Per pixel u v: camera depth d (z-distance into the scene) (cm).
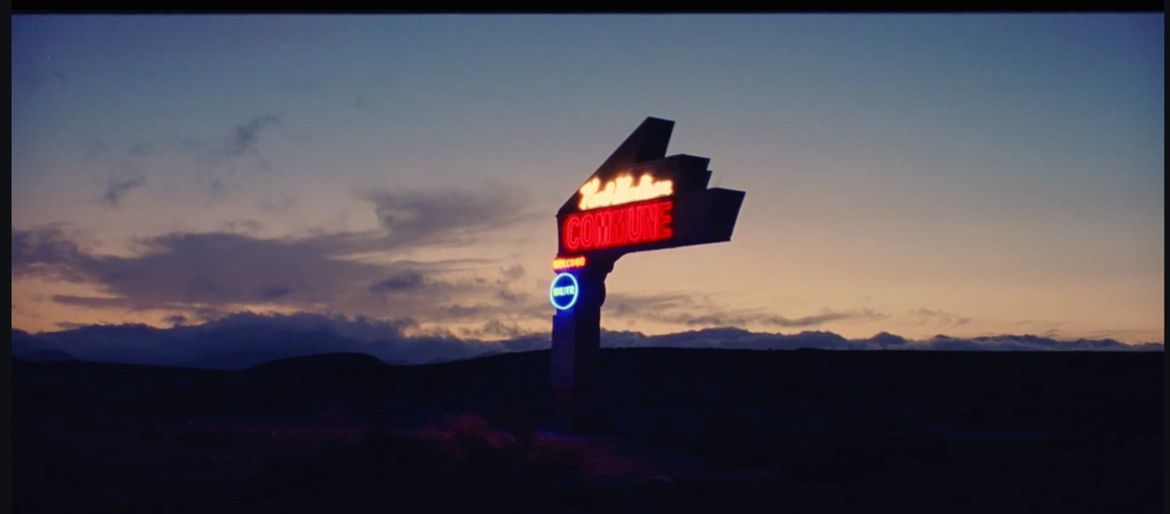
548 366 8038
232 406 4806
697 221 2728
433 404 5456
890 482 2070
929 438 2516
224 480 2186
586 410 3088
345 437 2825
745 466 2416
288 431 3269
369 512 1803
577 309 3102
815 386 6775
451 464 2167
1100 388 6400
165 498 1978
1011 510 1761
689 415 4400
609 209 3002
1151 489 1880
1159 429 2997
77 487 2048
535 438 2636
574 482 1995
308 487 2022
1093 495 1855
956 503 1833
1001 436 3164
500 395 6247
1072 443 2655
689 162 2806
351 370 8012
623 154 3006
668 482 1989
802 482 2108
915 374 7719
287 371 8175
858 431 2531
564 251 3158
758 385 7044
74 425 3422
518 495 1938
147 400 4834
